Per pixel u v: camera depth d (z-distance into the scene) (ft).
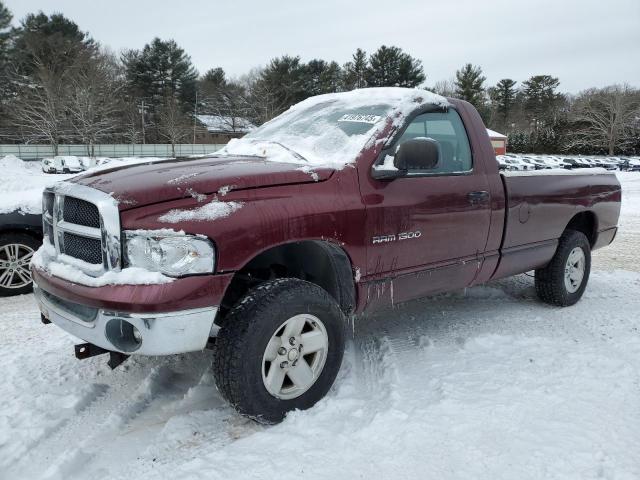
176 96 207.21
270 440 9.30
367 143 11.47
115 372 12.27
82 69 155.94
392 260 11.58
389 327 15.05
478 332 14.56
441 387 11.09
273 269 11.57
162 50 207.92
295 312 9.75
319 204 10.25
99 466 8.98
